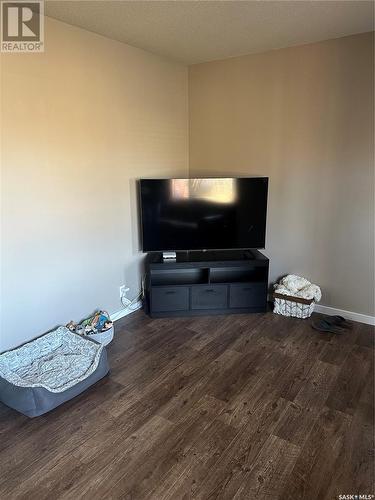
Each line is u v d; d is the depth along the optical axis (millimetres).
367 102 2912
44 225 2615
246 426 2051
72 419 2113
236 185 3369
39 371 2359
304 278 3510
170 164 3795
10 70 2262
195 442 1941
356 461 1812
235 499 1621
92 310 3137
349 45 2900
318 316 3426
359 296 3262
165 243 3438
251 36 2883
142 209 3320
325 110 3119
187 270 3641
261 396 2305
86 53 2729
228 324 3285
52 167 2607
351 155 3068
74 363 2439
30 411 2102
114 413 2162
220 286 3398
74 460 1832
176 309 3418
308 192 3350
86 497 1634
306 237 3443
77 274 2943
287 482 1704
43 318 2715
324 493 1650
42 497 1635
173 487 1682
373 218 3068
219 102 3701
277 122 3395
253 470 1769
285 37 2918
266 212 3471
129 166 3297
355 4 2273
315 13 2422
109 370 2580
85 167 2865
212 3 2242
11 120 2309
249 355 2773
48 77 2488
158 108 3516
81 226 2912
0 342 2445
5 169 2312
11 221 2395
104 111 2955
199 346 2910
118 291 3389
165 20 2520
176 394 2330
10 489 1676
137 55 3186
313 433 1995
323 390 2355
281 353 2797
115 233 3258
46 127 2527
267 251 3707
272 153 3482
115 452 1881
